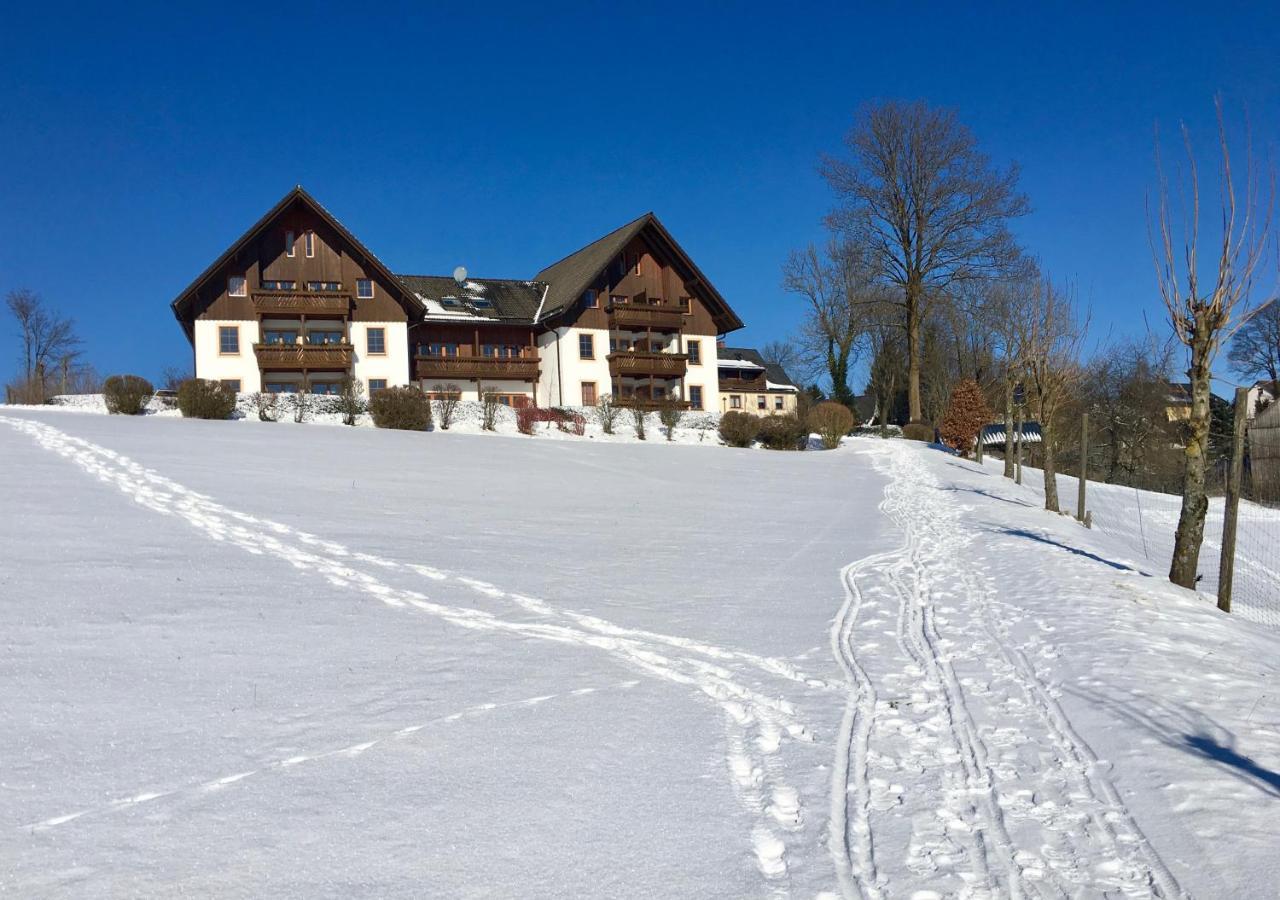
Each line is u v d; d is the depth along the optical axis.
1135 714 6.23
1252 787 5.00
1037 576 11.57
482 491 19.42
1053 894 4.05
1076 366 21.91
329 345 45.12
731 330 56.41
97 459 18.69
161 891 3.96
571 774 5.30
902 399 74.94
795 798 5.04
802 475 28.11
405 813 4.75
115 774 5.13
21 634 7.57
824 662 7.84
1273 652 8.20
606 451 30.59
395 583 10.39
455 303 53.09
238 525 13.23
